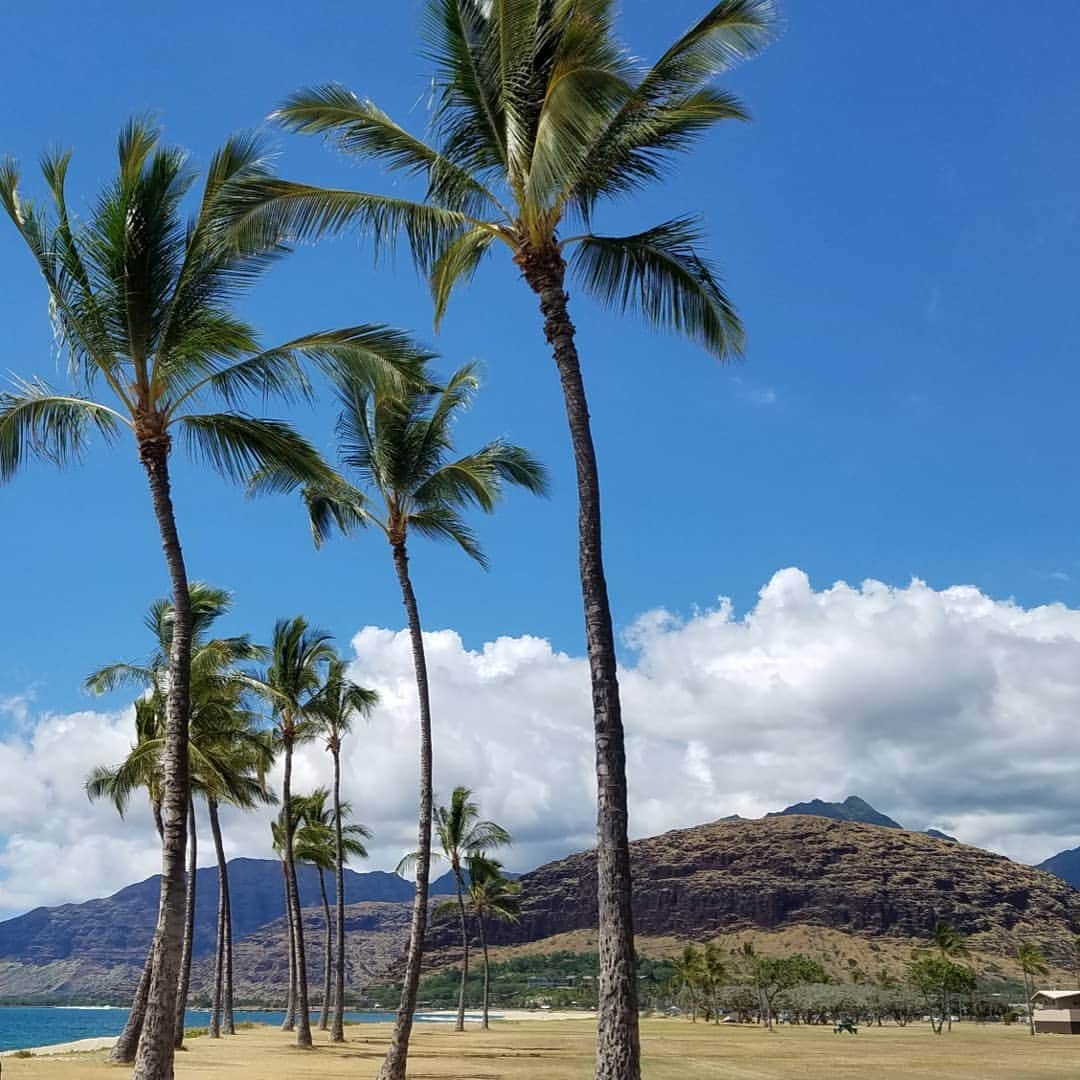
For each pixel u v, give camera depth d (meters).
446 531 27.47
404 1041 24.09
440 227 16.66
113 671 35.53
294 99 16.62
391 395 20.48
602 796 13.48
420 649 26.45
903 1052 62.25
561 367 15.29
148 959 32.22
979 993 159.88
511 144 15.24
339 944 50.31
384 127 16.77
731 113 16.03
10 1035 112.06
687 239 16.47
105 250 17.31
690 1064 46.03
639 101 15.61
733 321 16.50
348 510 28.42
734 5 14.79
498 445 26.11
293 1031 59.81
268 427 19.11
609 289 16.72
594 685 13.95
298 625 44.19
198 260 17.69
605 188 16.50
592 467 14.83
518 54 15.12
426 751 26.08
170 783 16.77
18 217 17.47
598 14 15.60
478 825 75.06
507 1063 37.72
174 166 17.55
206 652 34.31
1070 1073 42.84
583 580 14.43
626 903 13.10
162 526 17.73
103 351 17.81
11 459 18.75
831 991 139.62
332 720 47.59
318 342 19.08
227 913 56.31
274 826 59.91
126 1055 31.17
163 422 18.09
